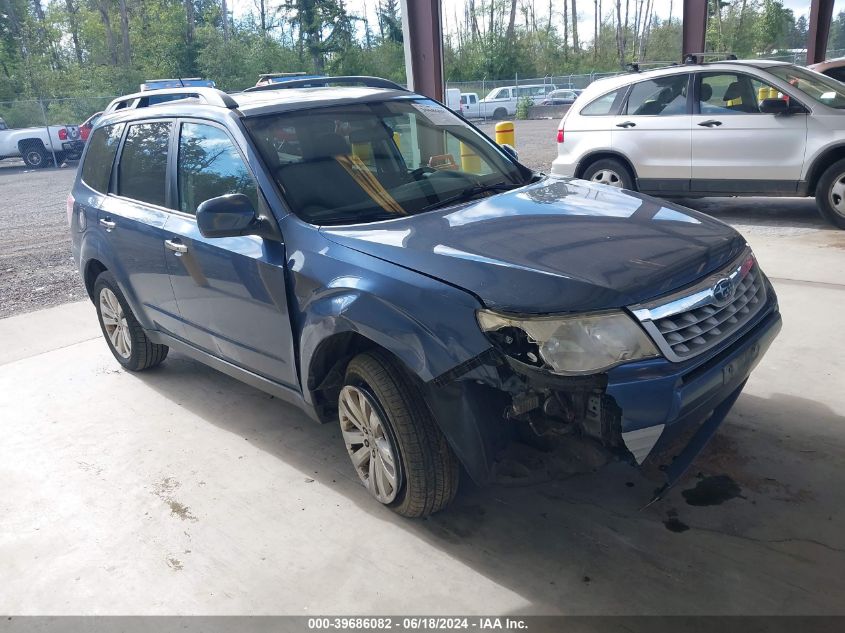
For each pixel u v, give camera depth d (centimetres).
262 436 410
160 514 341
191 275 390
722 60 845
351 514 328
